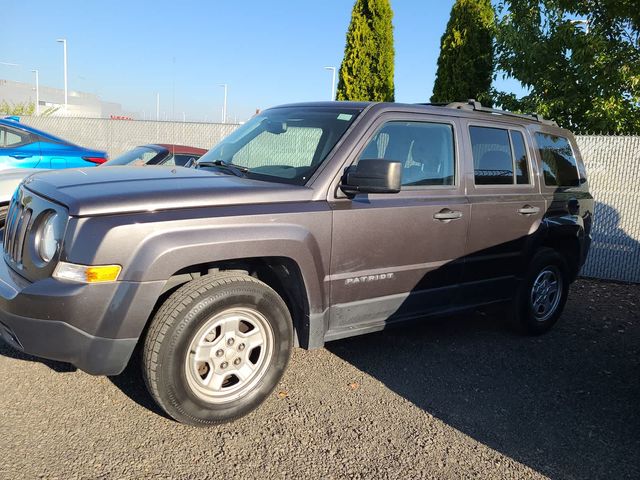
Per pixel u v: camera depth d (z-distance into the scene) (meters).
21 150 8.58
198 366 3.20
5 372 3.80
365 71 12.13
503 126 4.88
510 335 5.38
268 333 3.40
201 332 3.11
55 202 3.06
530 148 5.09
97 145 12.75
